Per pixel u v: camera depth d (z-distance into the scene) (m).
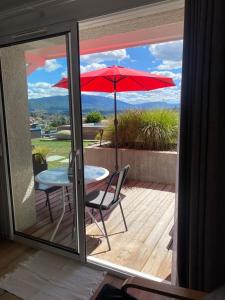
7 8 2.31
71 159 2.29
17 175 2.77
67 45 2.12
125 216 3.38
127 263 2.34
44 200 2.63
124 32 2.96
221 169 1.51
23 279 2.15
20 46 2.46
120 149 5.12
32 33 2.28
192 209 1.59
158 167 4.83
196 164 1.55
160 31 2.93
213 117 1.46
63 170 2.39
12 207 2.79
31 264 2.36
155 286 1.37
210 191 1.51
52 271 2.26
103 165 5.34
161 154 4.75
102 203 2.61
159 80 3.83
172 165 4.70
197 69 1.49
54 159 2.43
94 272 2.25
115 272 2.20
